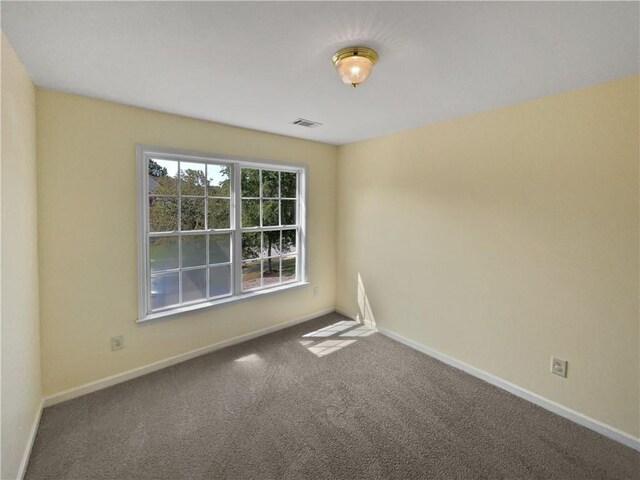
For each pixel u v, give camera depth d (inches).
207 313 119.6
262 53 64.1
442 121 111.4
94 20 52.7
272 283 141.6
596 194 78.6
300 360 115.4
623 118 74.0
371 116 106.2
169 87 82.1
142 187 100.9
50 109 83.8
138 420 82.3
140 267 101.7
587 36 56.5
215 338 122.3
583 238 81.1
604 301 78.5
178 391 95.3
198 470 67.4
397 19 52.2
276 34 57.1
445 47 61.0
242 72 72.9
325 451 72.9
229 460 70.0
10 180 60.6
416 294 124.1
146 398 91.6
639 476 67.1
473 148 103.2
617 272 76.4
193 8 49.5
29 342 73.4
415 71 71.6
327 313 161.0
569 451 73.7
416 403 91.0
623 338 76.1
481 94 85.4
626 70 70.1
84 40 59.3
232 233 126.2
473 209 104.1
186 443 74.7
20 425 65.3
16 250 64.0
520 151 91.8
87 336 93.3
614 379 77.6
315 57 65.7
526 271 92.1
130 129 97.1
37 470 66.5
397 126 118.9
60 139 85.7
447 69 70.4
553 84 78.1
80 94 87.4
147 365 105.5
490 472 67.7
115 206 96.0
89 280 92.8
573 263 83.0
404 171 126.1
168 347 110.3
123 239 98.2
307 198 146.7
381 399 92.7
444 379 103.7
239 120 111.7
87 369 93.7
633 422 75.1
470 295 106.4
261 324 136.3
